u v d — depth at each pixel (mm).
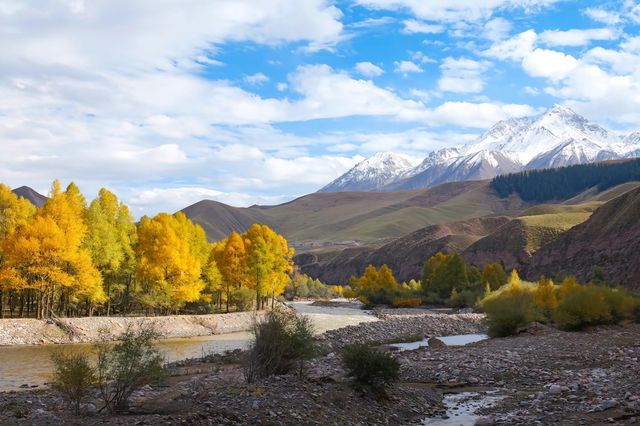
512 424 16938
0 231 53594
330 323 67812
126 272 61656
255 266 72375
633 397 18828
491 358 32719
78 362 17391
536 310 57969
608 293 54812
